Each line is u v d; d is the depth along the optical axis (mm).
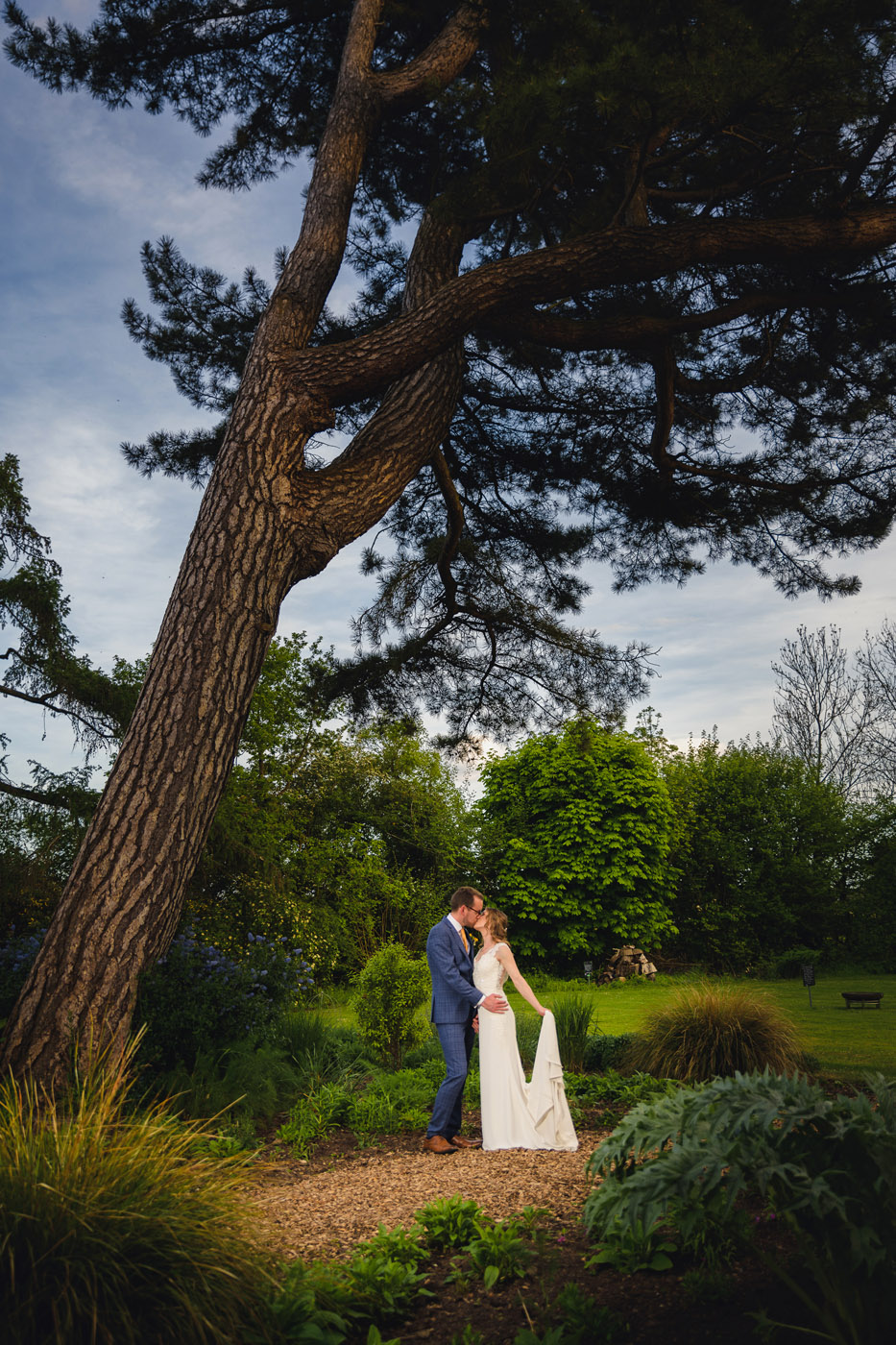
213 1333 2168
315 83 9383
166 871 5383
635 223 7445
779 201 7301
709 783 25516
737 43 5926
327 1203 3748
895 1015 11875
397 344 6578
